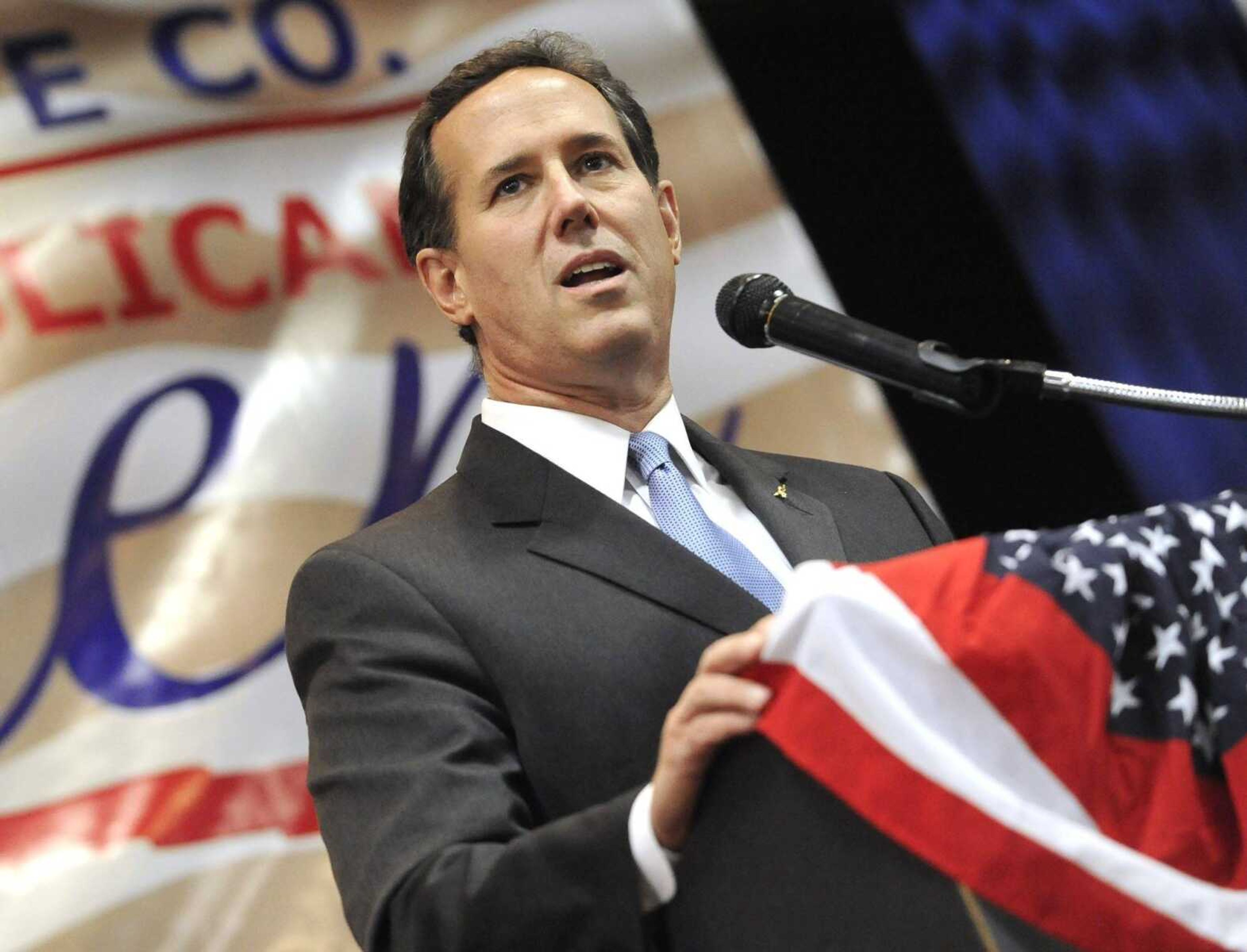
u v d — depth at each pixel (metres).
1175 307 13.84
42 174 11.05
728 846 4.82
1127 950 4.45
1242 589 4.93
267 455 10.87
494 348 6.80
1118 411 13.83
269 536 10.73
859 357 5.53
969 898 4.53
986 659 4.70
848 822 4.70
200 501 10.70
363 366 11.18
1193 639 4.86
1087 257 13.91
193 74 11.48
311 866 10.23
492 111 6.81
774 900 4.75
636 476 6.53
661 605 5.89
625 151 6.87
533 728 5.67
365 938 5.30
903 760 4.62
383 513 10.94
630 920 4.84
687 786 4.80
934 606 4.77
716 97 12.27
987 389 5.26
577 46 7.25
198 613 10.49
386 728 5.64
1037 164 14.01
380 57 11.86
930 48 14.02
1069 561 4.82
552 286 6.52
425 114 7.09
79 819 10.01
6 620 10.23
